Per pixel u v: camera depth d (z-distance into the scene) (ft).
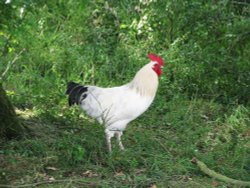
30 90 40.24
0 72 41.65
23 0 28.02
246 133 36.83
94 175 28.35
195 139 34.45
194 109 39.86
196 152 31.68
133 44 47.47
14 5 28.07
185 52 43.78
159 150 32.01
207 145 33.94
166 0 46.85
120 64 44.60
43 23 46.93
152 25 47.16
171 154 31.71
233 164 31.17
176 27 46.65
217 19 45.62
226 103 41.34
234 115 38.32
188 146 32.68
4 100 31.42
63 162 29.09
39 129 33.14
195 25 45.96
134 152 30.55
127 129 34.88
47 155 29.68
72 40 47.78
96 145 30.50
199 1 47.29
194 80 42.57
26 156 29.53
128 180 27.94
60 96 38.50
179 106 39.60
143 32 47.39
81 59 44.21
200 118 38.47
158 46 46.37
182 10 46.47
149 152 31.24
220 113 39.70
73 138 31.17
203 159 30.94
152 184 27.84
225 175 29.86
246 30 44.11
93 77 42.50
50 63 44.50
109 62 44.45
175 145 32.99
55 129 33.55
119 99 30.76
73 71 43.42
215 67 42.45
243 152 32.45
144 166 29.73
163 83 41.93
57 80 41.45
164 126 36.73
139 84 30.94
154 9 47.11
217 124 37.81
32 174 27.89
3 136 31.40
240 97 41.47
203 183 28.40
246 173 29.96
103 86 41.70
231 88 41.88
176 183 28.02
